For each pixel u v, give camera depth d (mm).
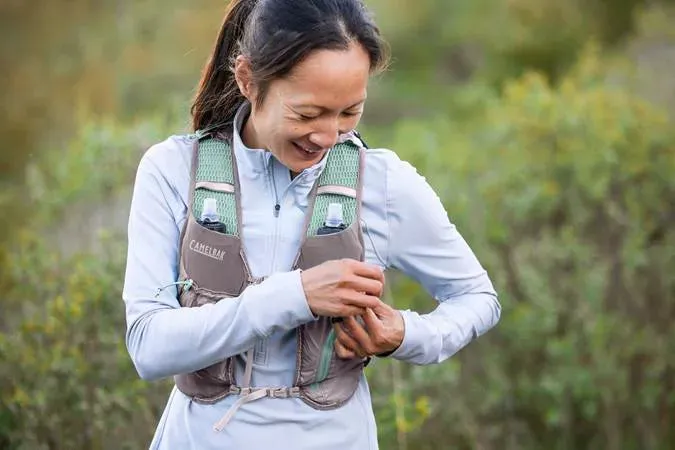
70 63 11336
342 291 2320
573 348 5383
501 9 16109
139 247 2506
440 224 2594
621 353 5484
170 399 2668
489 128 6164
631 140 5730
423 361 2527
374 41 2342
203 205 2490
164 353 2391
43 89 10812
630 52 9289
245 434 2479
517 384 5477
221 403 2504
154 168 2555
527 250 5574
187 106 3062
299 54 2275
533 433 5520
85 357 4238
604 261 5613
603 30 15375
